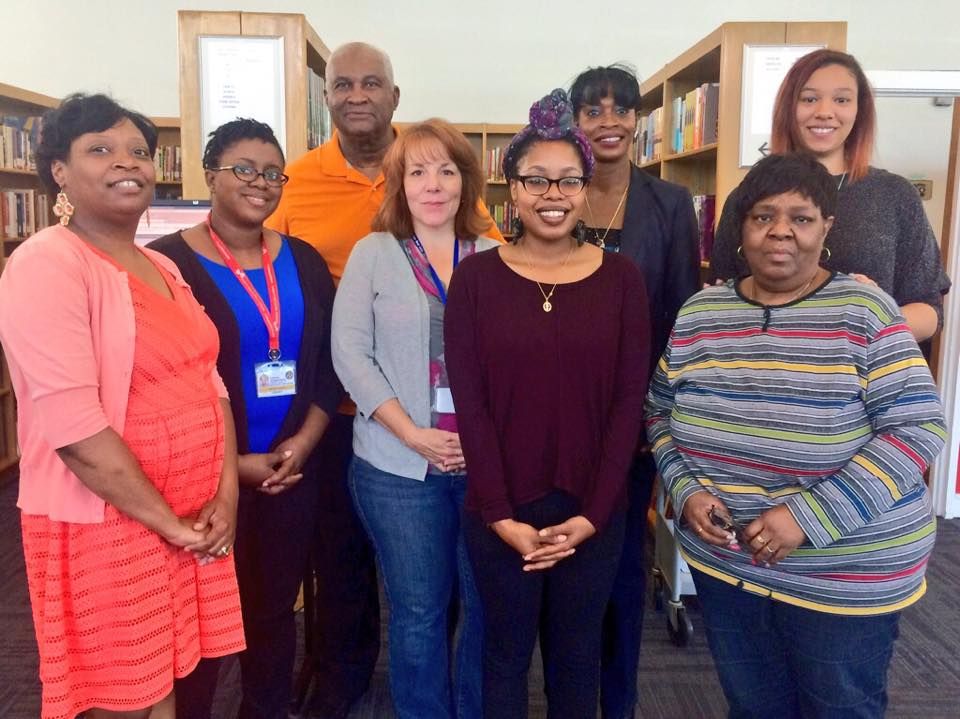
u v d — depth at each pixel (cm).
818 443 131
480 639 182
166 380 135
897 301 168
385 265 175
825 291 135
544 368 144
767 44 329
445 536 176
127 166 130
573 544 142
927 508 136
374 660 229
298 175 230
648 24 588
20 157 461
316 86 312
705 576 150
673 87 423
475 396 147
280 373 174
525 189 147
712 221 365
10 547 354
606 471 145
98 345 126
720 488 142
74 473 123
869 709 141
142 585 129
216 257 172
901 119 591
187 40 276
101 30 570
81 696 131
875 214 162
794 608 138
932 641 269
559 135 145
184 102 279
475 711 185
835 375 129
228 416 159
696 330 147
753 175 136
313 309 180
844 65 167
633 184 195
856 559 131
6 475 448
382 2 581
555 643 155
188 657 141
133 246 142
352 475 183
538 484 146
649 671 250
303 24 279
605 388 147
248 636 179
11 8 564
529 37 588
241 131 169
